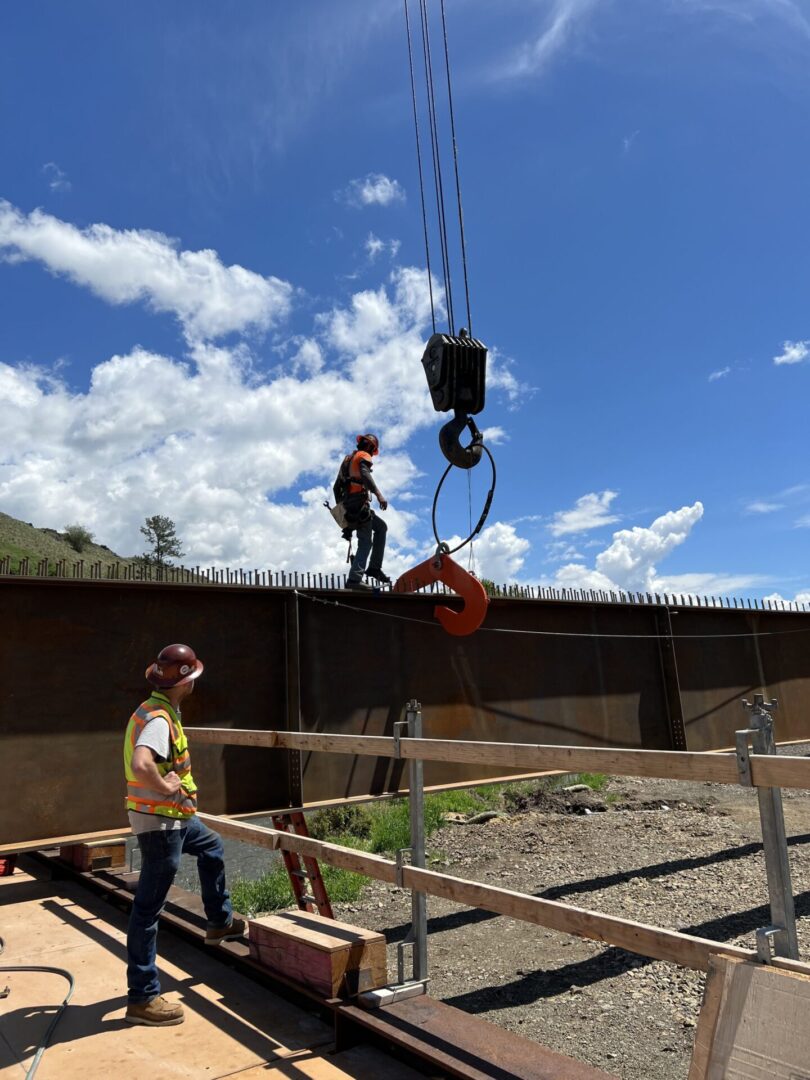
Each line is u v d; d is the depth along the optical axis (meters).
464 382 5.94
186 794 3.96
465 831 9.86
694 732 10.21
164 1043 3.56
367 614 8.22
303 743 4.72
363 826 9.88
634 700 9.77
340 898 7.29
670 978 5.21
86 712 6.79
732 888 7.14
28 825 6.45
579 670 9.46
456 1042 3.17
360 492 8.55
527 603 9.16
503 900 3.20
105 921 5.54
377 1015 3.43
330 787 7.68
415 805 3.84
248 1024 3.76
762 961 2.42
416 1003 3.57
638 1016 4.63
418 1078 3.22
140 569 7.33
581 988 5.09
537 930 6.30
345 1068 3.31
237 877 8.11
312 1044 3.55
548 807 11.16
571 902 6.93
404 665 8.32
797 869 7.73
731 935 5.91
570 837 9.43
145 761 3.74
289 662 7.57
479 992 5.08
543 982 5.22
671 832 9.55
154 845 3.81
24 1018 3.85
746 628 11.04
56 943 5.05
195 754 7.14
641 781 12.88
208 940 4.50
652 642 10.09
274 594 7.77
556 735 9.11
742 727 10.62
